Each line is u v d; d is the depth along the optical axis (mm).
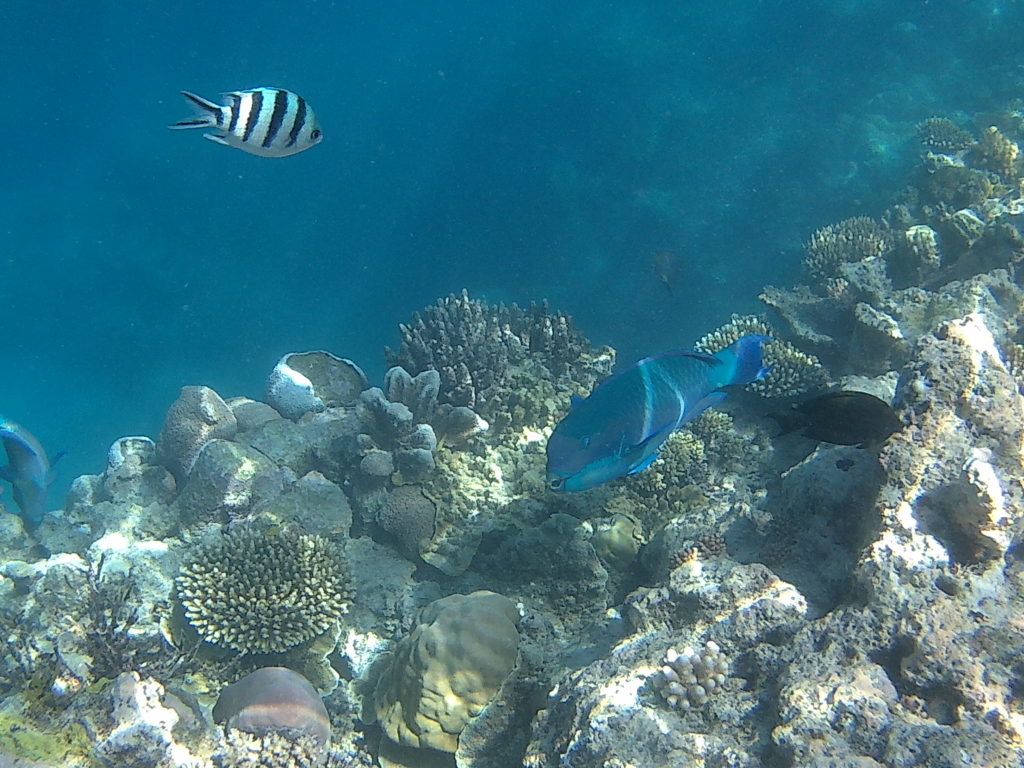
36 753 651
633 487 1107
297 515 1077
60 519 1204
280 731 804
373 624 997
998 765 564
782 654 698
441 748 825
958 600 657
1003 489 699
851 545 776
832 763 589
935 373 751
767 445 1182
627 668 724
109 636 779
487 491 1113
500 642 853
